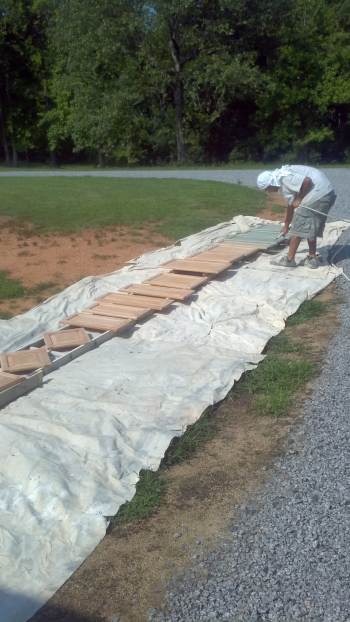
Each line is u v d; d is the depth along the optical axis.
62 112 38.50
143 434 4.03
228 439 4.04
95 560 3.04
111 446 3.92
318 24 34.06
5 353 5.50
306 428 4.05
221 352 5.38
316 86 34.31
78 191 15.12
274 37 32.44
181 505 3.41
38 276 8.57
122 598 2.80
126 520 3.32
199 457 3.86
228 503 3.39
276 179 7.31
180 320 6.30
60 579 2.92
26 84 41.34
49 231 10.83
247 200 13.11
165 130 33.41
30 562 3.06
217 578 2.86
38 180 18.78
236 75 28.83
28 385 4.83
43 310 6.95
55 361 5.30
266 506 3.32
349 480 3.46
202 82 29.66
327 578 2.79
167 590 2.82
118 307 6.56
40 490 3.52
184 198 13.48
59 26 31.92
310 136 35.06
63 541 3.18
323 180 7.21
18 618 2.72
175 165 31.42
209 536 3.14
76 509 3.38
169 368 5.03
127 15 29.30
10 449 3.92
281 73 33.84
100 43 30.12
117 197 13.89
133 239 10.26
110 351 5.62
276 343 5.57
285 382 4.70
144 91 31.94
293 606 2.66
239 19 30.05
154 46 30.59
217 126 35.53
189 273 7.65
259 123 36.06
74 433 4.06
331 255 8.31
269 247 8.55
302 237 7.43
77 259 9.32
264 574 2.85
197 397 4.51
